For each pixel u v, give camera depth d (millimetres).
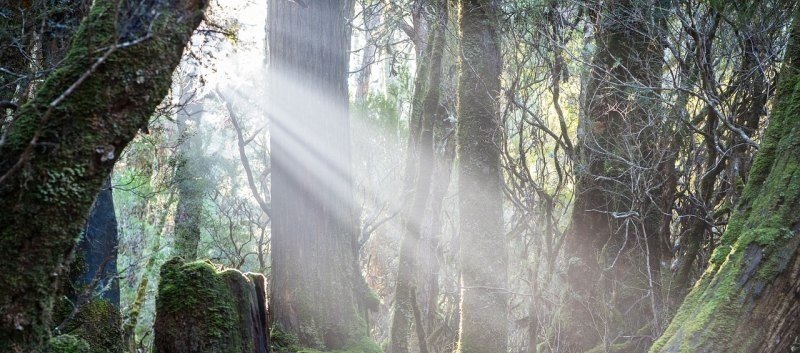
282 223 6898
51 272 2205
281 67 7020
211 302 3438
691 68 6793
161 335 3436
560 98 9289
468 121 6488
